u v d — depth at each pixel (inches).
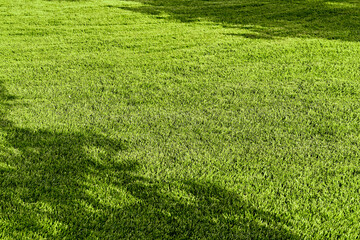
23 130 193.9
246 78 275.7
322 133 196.9
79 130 196.4
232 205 143.5
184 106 230.2
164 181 157.4
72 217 134.6
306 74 280.7
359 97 238.2
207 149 183.0
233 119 212.4
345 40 371.2
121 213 138.3
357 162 171.0
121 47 366.3
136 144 185.6
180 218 136.5
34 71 290.8
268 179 159.5
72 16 498.9
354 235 129.1
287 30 421.7
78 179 155.9
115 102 235.0
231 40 384.2
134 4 586.2
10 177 153.9
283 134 196.2
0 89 251.1
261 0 605.3
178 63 313.3
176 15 512.7
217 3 592.4
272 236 129.1
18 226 128.8
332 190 152.0
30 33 415.5
